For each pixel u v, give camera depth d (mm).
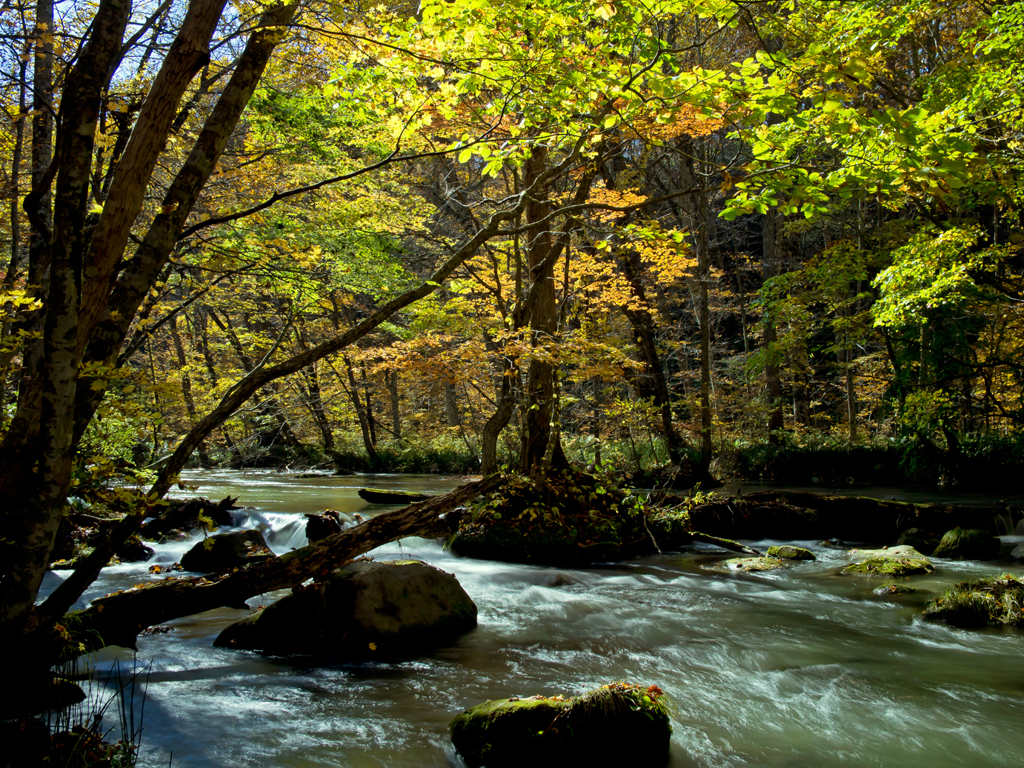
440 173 16172
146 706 4305
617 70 4664
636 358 19297
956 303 11969
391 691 4656
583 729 3594
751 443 19828
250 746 3811
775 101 4156
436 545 10070
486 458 10227
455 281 11055
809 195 4258
